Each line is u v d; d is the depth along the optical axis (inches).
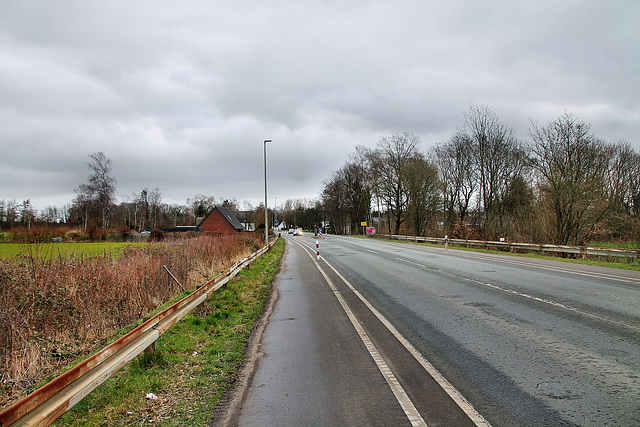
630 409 140.5
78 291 304.2
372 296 400.5
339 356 218.4
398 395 162.7
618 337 223.8
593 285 407.5
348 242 1803.6
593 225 920.9
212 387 183.5
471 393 160.6
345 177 3122.5
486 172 1492.4
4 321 218.1
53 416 123.7
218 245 748.0
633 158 1283.2
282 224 7249.0
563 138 912.3
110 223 2241.6
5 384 188.2
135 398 170.4
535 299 339.9
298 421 145.9
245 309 360.8
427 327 266.7
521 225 1094.4
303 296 426.9
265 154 1331.2
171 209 4830.2
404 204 2153.1
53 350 237.1
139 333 195.9
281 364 211.6
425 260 768.9
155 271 408.8
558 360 191.9
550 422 133.8
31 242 526.3
